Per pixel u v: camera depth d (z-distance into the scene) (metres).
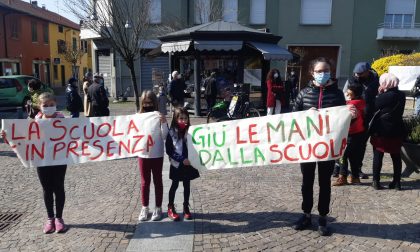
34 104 6.49
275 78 11.37
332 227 4.51
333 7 24.91
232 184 6.19
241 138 4.58
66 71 41.41
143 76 25.16
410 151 5.98
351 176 6.06
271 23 25.55
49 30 37.25
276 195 5.65
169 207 4.82
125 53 17.06
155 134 4.66
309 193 4.41
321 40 25.31
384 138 5.56
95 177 6.78
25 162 4.55
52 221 4.57
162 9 24.84
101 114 8.87
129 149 4.72
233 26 13.57
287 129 4.43
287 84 13.79
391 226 4.51
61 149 4.64
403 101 5.51
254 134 4.56
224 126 4.59
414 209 5.00
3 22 28.34
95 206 5.34
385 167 7.09
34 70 34.00
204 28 13.34
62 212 4.85
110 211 5.12
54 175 4.61
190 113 14.98
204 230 4.49
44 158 4.56
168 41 14.39
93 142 4.72
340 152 4.31
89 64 48.84
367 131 5.71
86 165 7.65
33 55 33.62
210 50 13.71
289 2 25.11
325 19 25.14
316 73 4.30
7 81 16.84
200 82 14.16
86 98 9.29
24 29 31.89
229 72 14.41
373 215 4.83
